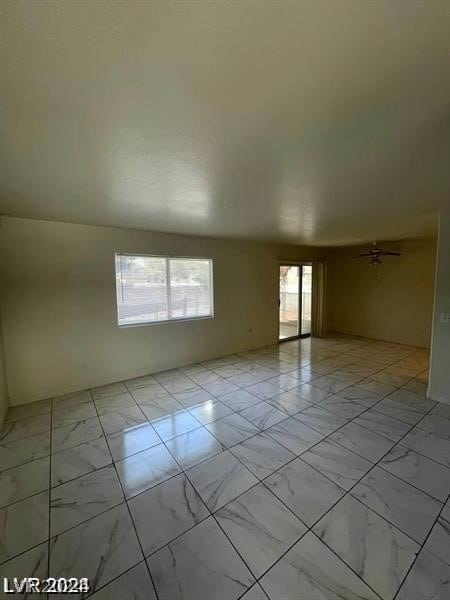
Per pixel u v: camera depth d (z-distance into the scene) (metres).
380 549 1.42
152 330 4.11
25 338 3.13
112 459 2.16
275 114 1.20
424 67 0.93
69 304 3.39
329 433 2.48
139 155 1.57
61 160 1.61
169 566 1.35
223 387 3.58
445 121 1.27
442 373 3.05
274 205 2.67
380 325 6.18
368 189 2.23
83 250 3.45
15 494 1.82
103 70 0.92
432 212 3.08
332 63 0.91
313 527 1.55
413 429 2.53
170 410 2.97
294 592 1.23
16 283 3.06
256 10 0.72
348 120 1.25
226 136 1.38
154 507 1.70
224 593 1.23
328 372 4.12
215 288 4.80
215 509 1.68
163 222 3.38
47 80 0.95
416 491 1.79
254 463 2.09
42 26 0.75
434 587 1.24
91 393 3.42
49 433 2.54
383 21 0.75
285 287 6.32
